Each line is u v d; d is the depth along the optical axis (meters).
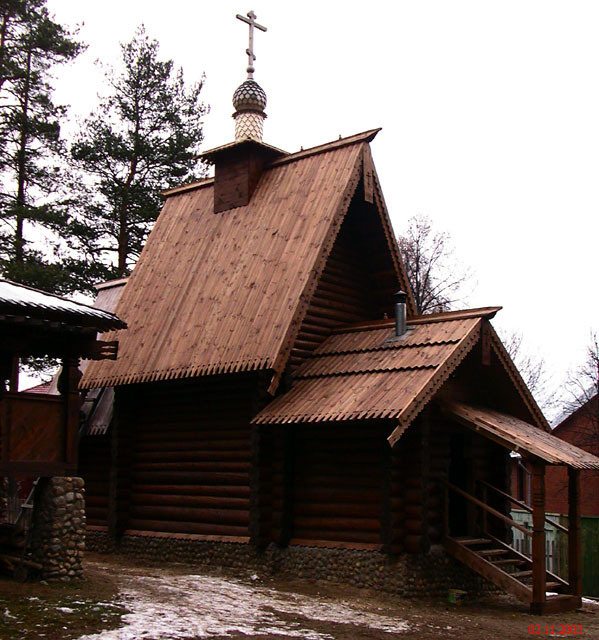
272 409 17.67
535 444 15.91
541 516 15.87
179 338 20.03
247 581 17.33
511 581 16.12
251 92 22.58
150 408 21.06
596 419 36.72
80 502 15.23
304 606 14.72
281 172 21.50
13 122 30.72
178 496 19.97
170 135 34.59
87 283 32.78
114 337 21.72
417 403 15.59
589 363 39.84
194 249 21.95
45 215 30.77
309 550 17.41
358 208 21.00
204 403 19.78
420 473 16.48
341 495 17.33
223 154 22.33
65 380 15.47
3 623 11.43
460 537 18.05
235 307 19.36
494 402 18.88
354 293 21.20
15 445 14.48
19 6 30.77
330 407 16.69
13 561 14.75
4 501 16.91
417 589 16.19
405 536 16.44
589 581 23.83
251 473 18.19
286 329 17.80
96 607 12.82
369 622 13.79
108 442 22.34
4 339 14.45
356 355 18.31
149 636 11.41
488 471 19.50
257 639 11.83
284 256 19.31
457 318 17.70
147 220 33.28
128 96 34.59
